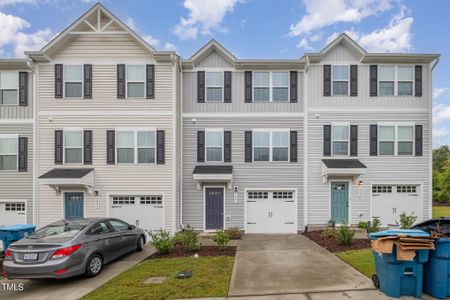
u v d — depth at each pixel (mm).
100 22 13250
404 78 13867
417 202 13656
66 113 13094
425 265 5836
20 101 13336
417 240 5480
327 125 13742
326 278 6855
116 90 13117
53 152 13055
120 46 13172
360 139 13711
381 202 13617
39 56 12852
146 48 12914
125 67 13117
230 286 6438
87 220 8484
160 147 12977
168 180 12930
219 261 8477
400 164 13648
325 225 13320
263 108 13914
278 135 13836
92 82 13117
